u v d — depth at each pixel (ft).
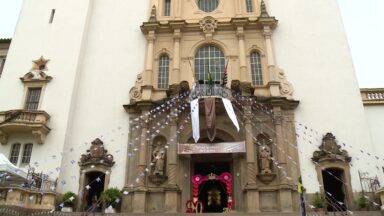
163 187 70.64
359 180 69.62
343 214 59.16
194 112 70.64
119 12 91.81
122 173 73.72
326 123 75.31
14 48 85.35
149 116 76.43
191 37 85.87
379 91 81.20
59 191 71.00
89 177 75.66
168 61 84.58
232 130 75.10
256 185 68.44
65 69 81.82
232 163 75.31
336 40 83.20
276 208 67.62
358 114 75.51
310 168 71.67
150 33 85.25
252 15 87.20
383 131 76.18
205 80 82.02
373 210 65.62
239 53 81.76
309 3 88.28
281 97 74.79
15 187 58.23
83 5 89.71
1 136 74.49
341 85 78.54
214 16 88.48
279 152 71.72
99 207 69.46
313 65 81.15
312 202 68.13
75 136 77.66
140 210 67.87
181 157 73.15
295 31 85.30
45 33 86.58
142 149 73.15
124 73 83.82
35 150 73.46
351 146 72.79
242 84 75.92
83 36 86.28
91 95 81.97
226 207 74.28
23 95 79.71
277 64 81.97
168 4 92.43
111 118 79.05
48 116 76.18
